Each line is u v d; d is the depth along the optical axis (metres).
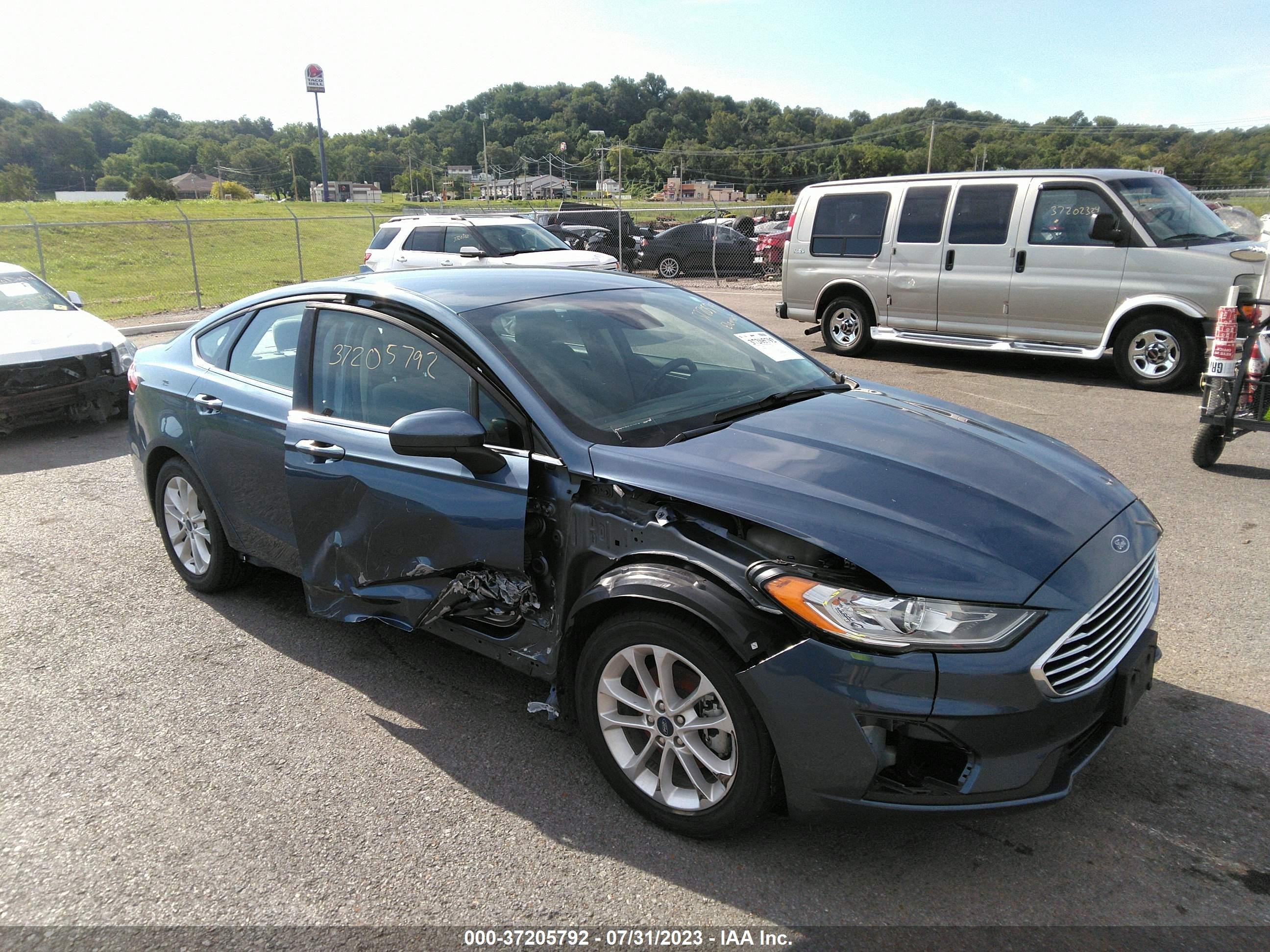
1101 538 2.58
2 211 43.69
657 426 2.99
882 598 2.25
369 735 3.21
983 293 9.70
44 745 3.20
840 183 11.02
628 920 2.32
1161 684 3.38
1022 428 3.46
